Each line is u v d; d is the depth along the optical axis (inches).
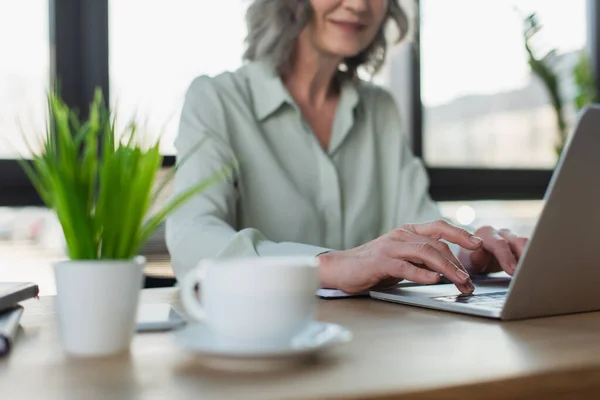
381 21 62.4
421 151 99.9
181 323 26.0
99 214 22.0
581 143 26.3
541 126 111.1
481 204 104.5
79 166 21.9
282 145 60.1
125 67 82.2
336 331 21.8
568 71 114.0
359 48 60.5
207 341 20.4
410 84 99.1
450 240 36.9
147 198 22.4
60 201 21.7
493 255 44.6
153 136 23.7
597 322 27.5
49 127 22.9
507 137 108.0
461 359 20.7
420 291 36.4
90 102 80.8
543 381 19.1
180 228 45.9
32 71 79.6
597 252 28.9
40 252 79.4
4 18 78.3
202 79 60.2
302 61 62.2
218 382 18.2
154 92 82.9
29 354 21.9
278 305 19.6
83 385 18.2
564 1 113.7
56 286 21.9
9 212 78.3
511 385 18.6
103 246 22.1
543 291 28.4
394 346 22.7
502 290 36.4
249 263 20.3
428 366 19.8
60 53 79.8
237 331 19.8
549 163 111.5
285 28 59.6
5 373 19.5
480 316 29.0
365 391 17.1
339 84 66.1
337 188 60.2
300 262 20.5
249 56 64.5
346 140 63.4
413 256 34.4
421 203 64.4
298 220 57.9
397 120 67.7
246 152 57.6
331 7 57.9
